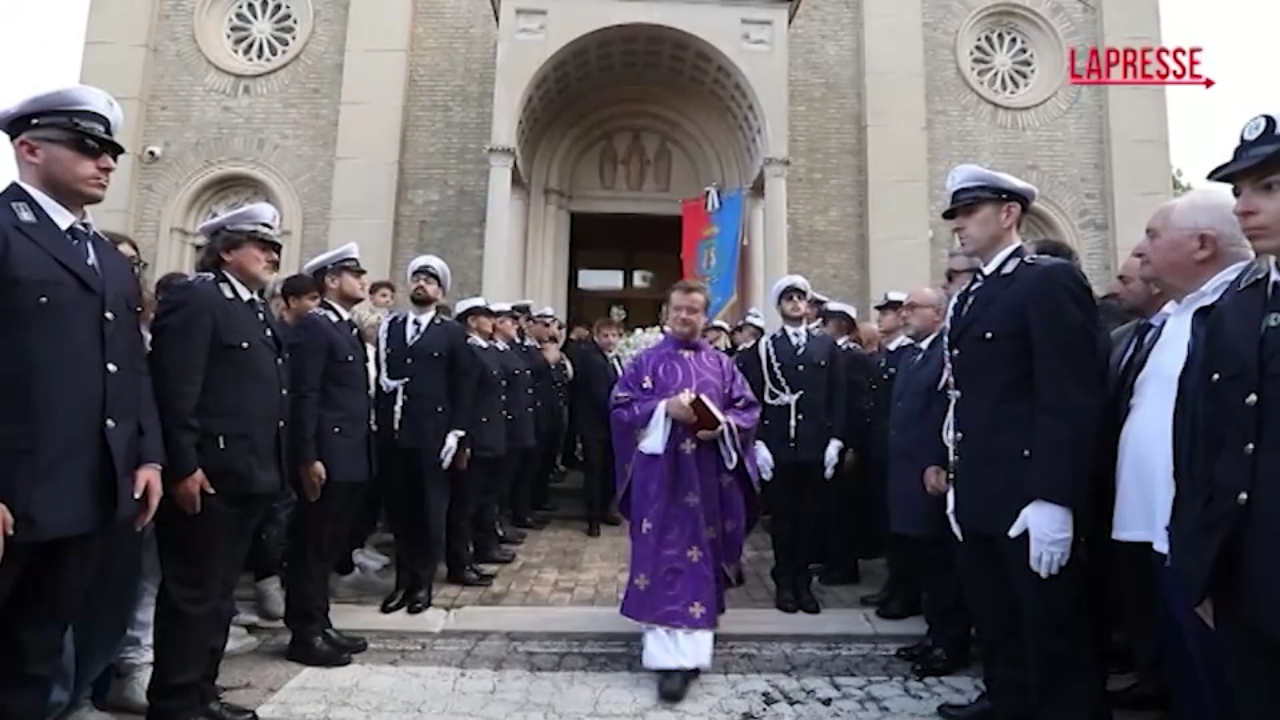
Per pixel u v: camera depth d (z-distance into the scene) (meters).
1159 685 3.95
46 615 2.74
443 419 5.39
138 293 3.04
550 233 12.77
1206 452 2.33
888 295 6.53
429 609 5.29
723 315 11.59
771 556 7.59
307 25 12.73
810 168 12.83
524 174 12.30
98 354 2.75
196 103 12.59
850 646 4.82
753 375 5.73
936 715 3.76
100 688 3.78
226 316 3.48
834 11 13.20
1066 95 13.02
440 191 12.51
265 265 3.71
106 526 2.80
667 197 13.23
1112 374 3.63
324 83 12.66
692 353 4.56
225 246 3.61
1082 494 3.01
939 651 4.36
